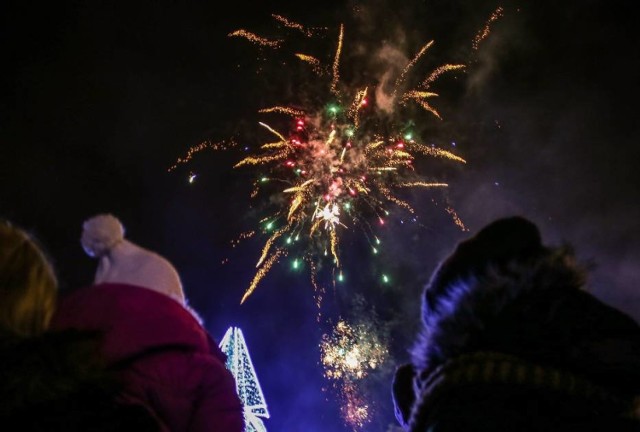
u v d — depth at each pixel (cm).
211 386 254
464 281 234
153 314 254
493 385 215
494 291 227
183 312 262
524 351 218
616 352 213
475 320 227
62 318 254
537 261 231
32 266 201
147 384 245
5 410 182
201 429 250
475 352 224
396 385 282
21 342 189
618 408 212
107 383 195
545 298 224
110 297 256
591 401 212
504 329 221
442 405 219
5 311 195
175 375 248
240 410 260
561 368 215
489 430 209
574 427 209
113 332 247
